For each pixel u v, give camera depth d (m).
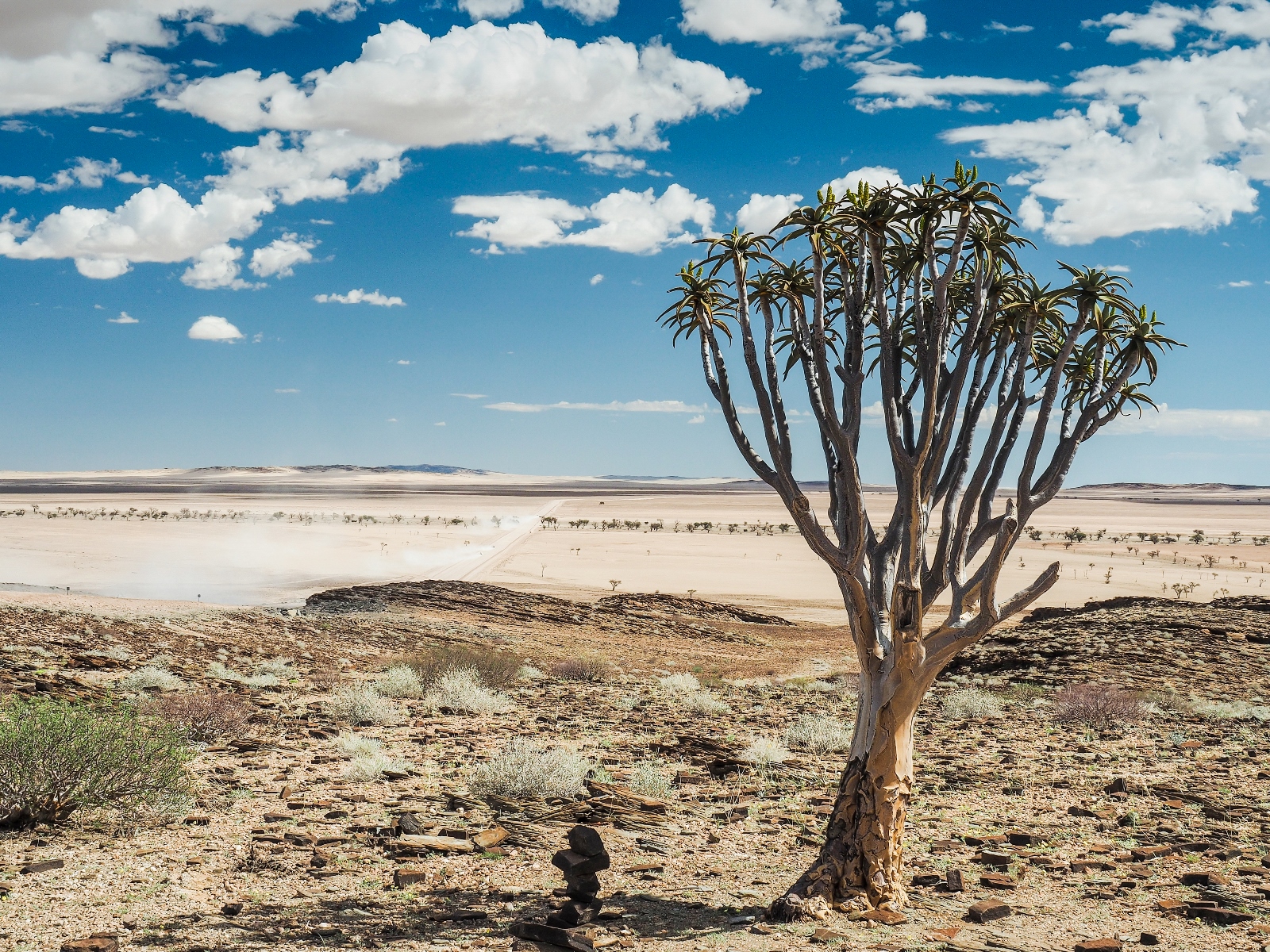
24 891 7.59
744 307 7.86
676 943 6.93
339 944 6.71
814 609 77.50
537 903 7.84
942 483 8.25
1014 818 11.95
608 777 13.77
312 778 12.93
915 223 7.39
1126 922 7.85
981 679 30.34
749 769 14.84
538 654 38.72
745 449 8.03
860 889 7.87
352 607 49.69
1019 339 8.12
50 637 24.94
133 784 10.09
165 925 6.95
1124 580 108.38
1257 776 14.70
